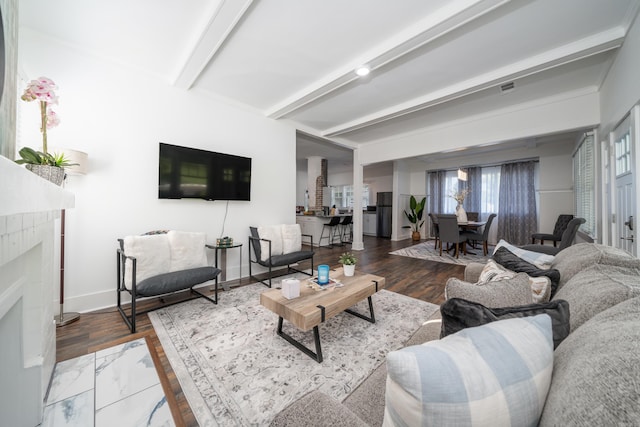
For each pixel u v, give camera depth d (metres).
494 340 0.53
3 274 0.99
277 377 1.53
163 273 2.39
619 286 0.80
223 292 2.99
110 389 1.42
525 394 0.47
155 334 2.01
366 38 2.25
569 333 0.72
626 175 2.28
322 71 2.79
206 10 1.95
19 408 1.14
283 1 1.84
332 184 10.30
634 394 0.35
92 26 2.12
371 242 7.34
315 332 1.68
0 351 1.09
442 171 7.73
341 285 2.13
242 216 3.67
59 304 2.26
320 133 4.93
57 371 1.56
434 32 2.05
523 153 6.10
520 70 2.56
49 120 1.78
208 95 3.29
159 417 1.25
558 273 1.21
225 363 1.66
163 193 2.81
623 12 1.93
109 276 2.53
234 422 1.23
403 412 0.47
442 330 0.81
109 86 2.53
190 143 3.12
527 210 6.22
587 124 3.06
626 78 2.12
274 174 4.08
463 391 0.44
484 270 1.60
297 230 3.84
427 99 3.31
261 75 2.88
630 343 0.44
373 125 4.52
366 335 2.01
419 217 7.60
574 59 2.38
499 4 1.78
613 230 2.61
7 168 0.60
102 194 2.50
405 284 3.38
